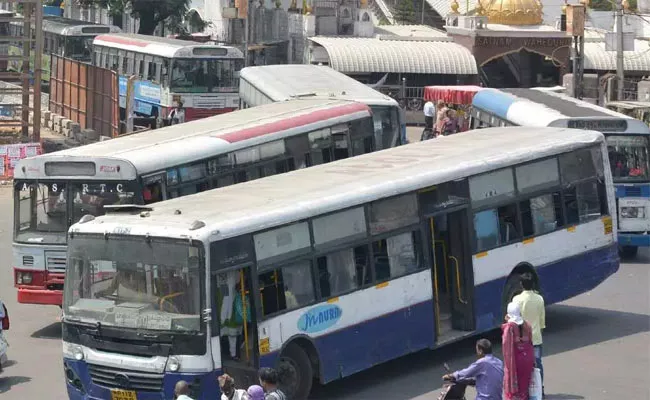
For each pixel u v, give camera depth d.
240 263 16.94
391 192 19.39
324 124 27.56
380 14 85.81
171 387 16.50
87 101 51.12
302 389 17.97
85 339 17.12
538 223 21.94
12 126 47.19
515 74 67.06
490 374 15.49
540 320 17.86
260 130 25.66
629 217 29.08
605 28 75.62
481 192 20.92
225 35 73.94
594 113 29.91
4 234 33.41
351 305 18.66
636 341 22.06
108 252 17.06
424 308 19.86
